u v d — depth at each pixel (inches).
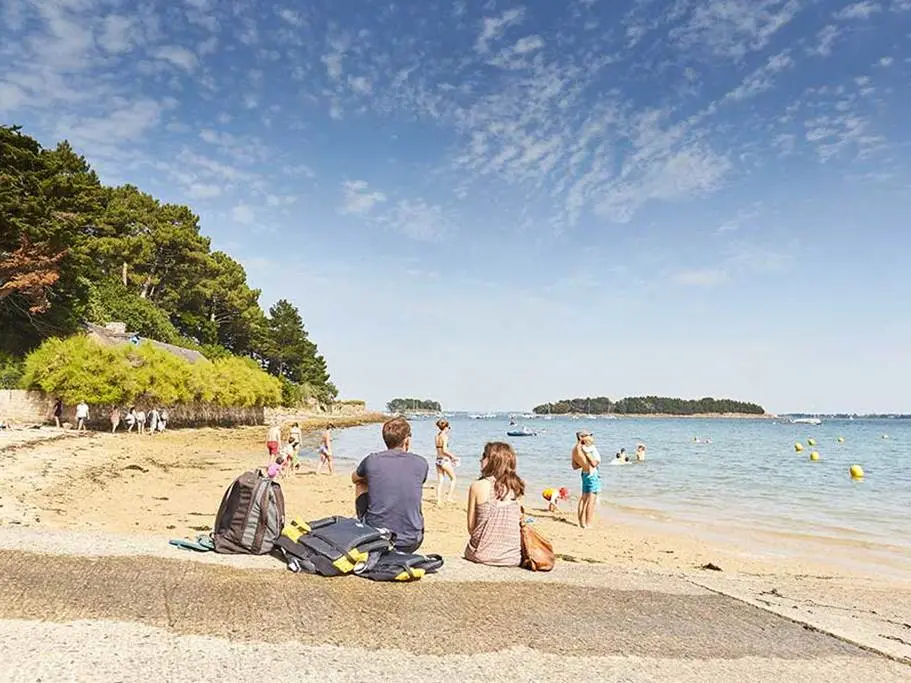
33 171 1531.7
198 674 139.9
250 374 2308.1
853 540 514.6
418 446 2102.6
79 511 472.7
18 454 800.3
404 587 211.5
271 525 237.3
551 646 171.8
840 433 3814.0
